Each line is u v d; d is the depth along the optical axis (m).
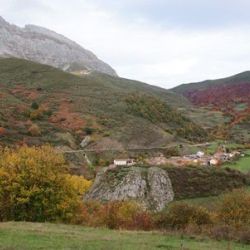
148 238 29.64
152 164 105.38
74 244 25.94
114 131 160.75
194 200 85.44
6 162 48.88
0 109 157.12
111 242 27.30
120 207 51.97
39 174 47.81
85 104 186.50
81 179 93.69
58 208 47.72
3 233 27.98
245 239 30.17
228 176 99.75
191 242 29.06
